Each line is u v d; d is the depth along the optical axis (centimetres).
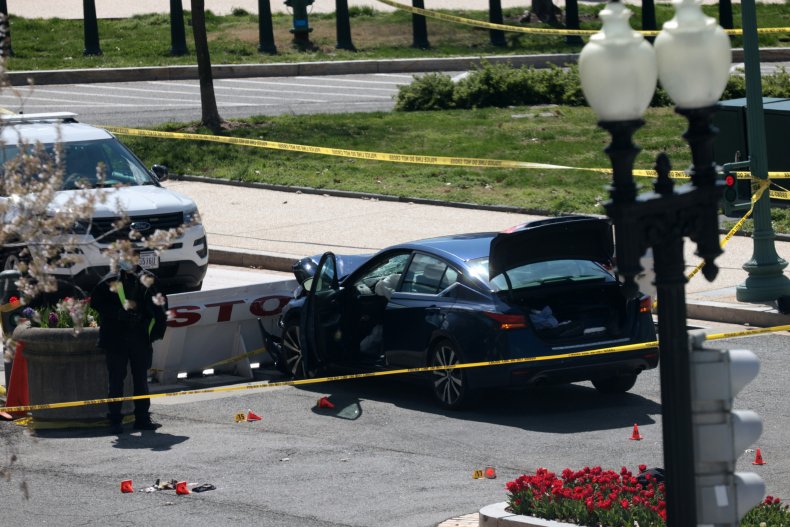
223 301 4522
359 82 12106
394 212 7212
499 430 3772
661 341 1931
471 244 4153
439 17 9194
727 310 5100
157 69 12019
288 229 6912
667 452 1934
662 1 16775
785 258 5819
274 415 4019
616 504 2592
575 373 3862
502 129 9219
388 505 3055
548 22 15150
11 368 4097
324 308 4256
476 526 2841
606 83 1805
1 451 3641
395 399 4197
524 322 3844
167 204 5400
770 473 3288
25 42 13212
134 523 2958
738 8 16338
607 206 1859
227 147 8819
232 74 12269
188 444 3691
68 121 5994
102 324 3831
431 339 4041
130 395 3988
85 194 2786
